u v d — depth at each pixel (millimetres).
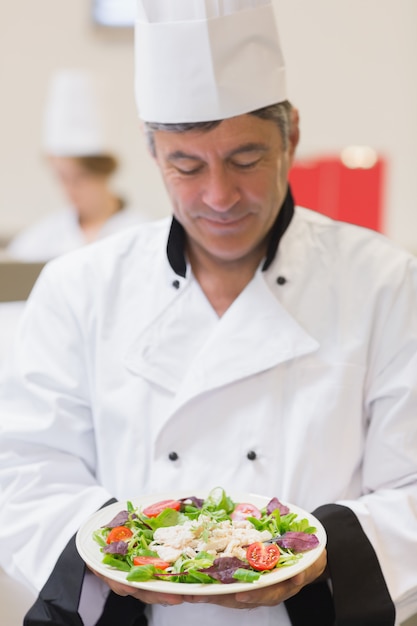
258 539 1208
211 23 1352
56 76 4355
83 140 3857
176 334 1522
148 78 1427
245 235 1438
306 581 1228
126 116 4449
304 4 4406
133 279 1591
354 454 1474
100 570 1161
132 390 1504
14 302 1884
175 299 1539
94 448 1576
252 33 1385
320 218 1633
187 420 1474
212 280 1543
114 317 1565
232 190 1380
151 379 1494
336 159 2451
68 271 1634
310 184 2471
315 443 1446
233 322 1492
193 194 1407
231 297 1543
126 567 1175
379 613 1331
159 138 1425
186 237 1562
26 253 4051
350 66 4484
